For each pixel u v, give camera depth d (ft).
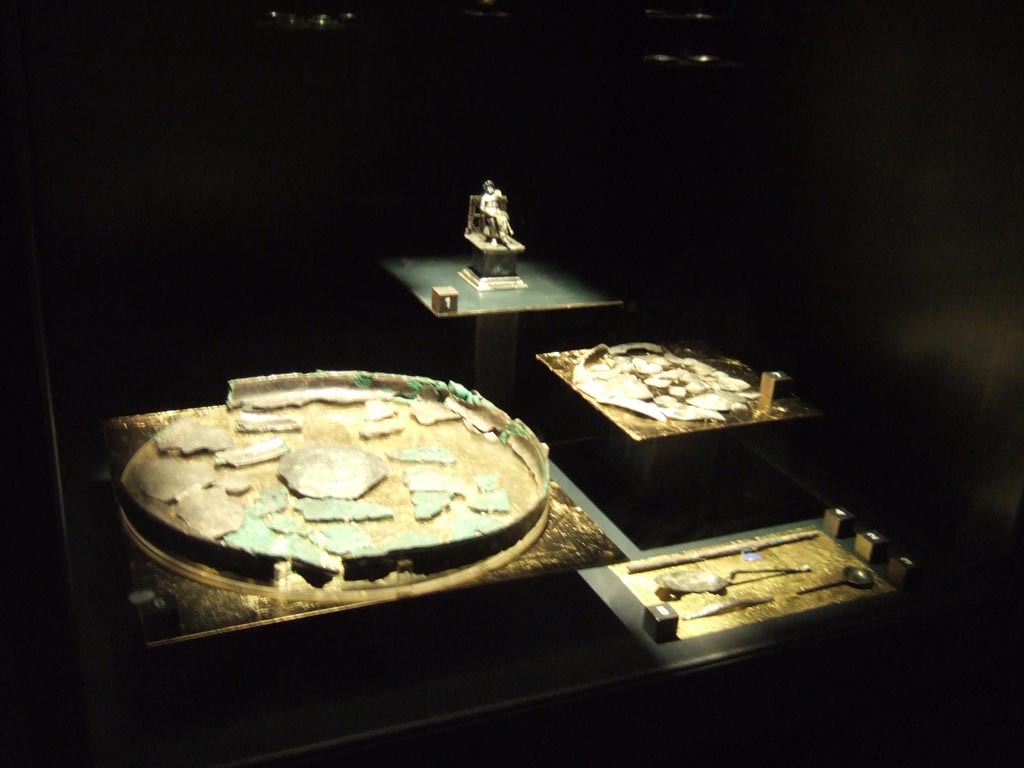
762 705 4.06
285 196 4.64
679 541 4.55
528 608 4.05
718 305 5.31
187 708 3.46
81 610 3.64
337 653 3.74
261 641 3.75
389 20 4.50
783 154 4.97
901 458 4.75
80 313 4.43
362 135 4.66
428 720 3.49
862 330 4.80
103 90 4.09
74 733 3.17
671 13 4.89
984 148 4.08
